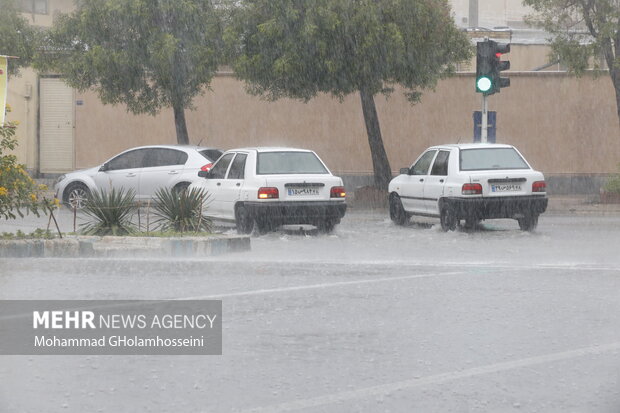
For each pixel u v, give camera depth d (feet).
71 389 25.67
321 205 71.41
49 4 186.09
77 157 140.15
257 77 112.27
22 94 142.92
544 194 74.23
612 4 111.45
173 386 26.00
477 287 43.73
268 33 107.55
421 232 75.36
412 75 112.78
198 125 137.80
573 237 71.41
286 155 73.56
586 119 132.87
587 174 133.18
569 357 29.40
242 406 23.97
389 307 38.06
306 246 64.08
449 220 74.38
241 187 72.38
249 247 61.57
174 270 49.39
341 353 29.84
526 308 38.01
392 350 30.25
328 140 136.56
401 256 57.62
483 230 77.71
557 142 133.49
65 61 122.93
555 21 118.11
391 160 135.74
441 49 114.93
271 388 25.76
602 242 67.41
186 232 63.16
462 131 134.72
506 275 48.16
